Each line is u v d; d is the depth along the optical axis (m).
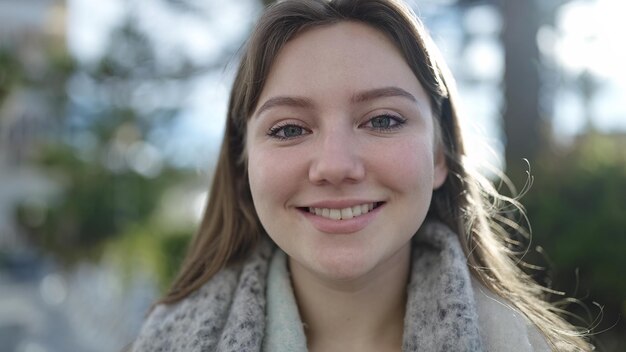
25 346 9.16
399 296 1.57
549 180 3.99
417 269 1.55
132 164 13.87
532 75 5.51
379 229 1.39
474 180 1.75
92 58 10.75
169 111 9.70
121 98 10.44
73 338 9.91
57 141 14.84
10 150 23.14
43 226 16.94
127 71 9.65
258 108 1.48
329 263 1.37
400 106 1.42
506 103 5.54
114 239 14.93
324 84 1.38
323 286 1.52
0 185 24.25
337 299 1.52
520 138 5.37
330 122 1.38
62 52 12.05
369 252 1.38
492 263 1.74
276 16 1.45
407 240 1.43
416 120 1.45
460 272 1.49
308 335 1.55
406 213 1.40
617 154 4.14
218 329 1.57
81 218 14.84
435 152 1.63
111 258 15.59
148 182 13.69
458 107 1.71
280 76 1.44
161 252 8.70
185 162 12.11
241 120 1.68
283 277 1.59
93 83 10.80
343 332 1.53
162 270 8.47
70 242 16.34
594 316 3.61
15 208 21.78
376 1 1.44
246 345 1.47
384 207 1.40
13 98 13.44
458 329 1.39
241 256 1.78
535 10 5.62
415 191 1.40
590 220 3.67
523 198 3.96
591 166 3.98
